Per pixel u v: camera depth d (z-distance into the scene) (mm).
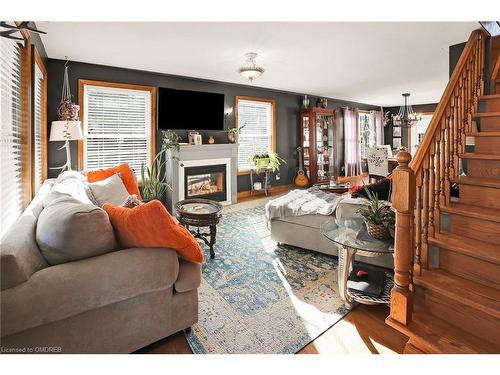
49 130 4191
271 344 1794
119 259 1520
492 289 1703
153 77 5070
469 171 2434
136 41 3508
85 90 4461
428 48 3838
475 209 2045
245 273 2770
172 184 5051
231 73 5141
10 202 2197
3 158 2072
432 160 2049
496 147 2426
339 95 7863
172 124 5227
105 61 4328
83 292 1398
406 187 1737
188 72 5039
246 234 3992
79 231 1451
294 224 3320
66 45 3641
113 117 4746
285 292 2420
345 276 2137
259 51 3904
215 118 5711
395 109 10539
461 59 2584
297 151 7645
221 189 5848
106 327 1545
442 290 1709
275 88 6699
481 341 1591
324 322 2021
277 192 7207
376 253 2068
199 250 1844
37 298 1281
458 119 2482
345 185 5715
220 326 1967
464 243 1890
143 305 1659
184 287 1794
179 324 1820
